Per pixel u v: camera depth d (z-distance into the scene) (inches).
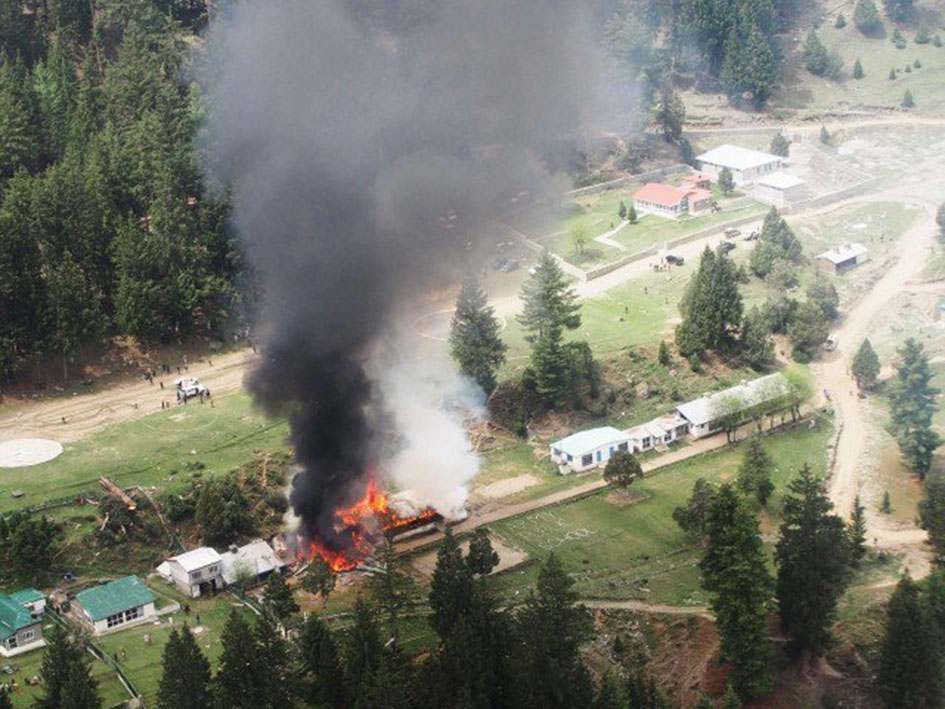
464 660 6648.6
